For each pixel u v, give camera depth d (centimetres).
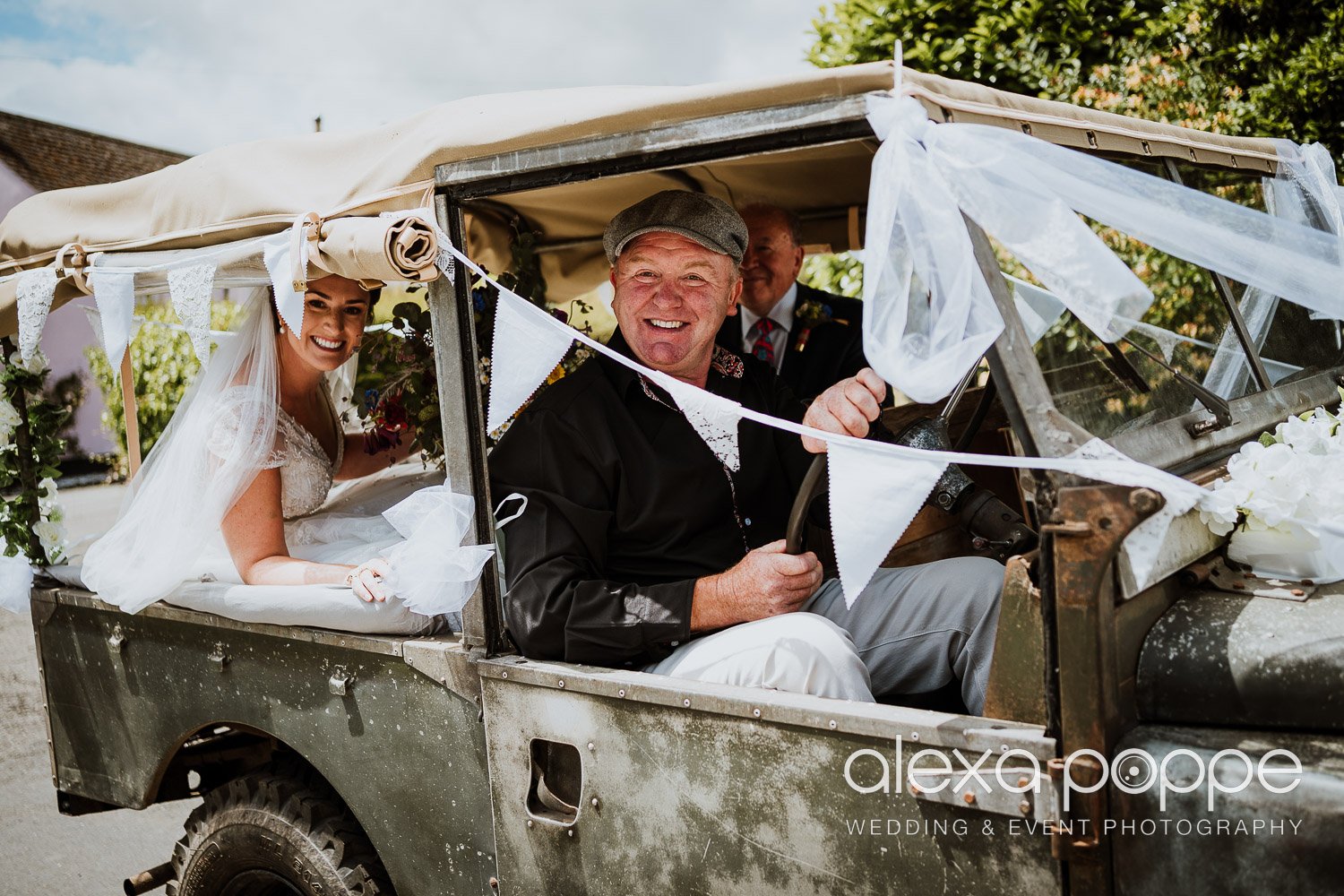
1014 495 275
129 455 283
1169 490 135
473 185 180
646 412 221
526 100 185
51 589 272
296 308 194
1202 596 150
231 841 236
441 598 185
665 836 170
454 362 186
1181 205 177
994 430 276
